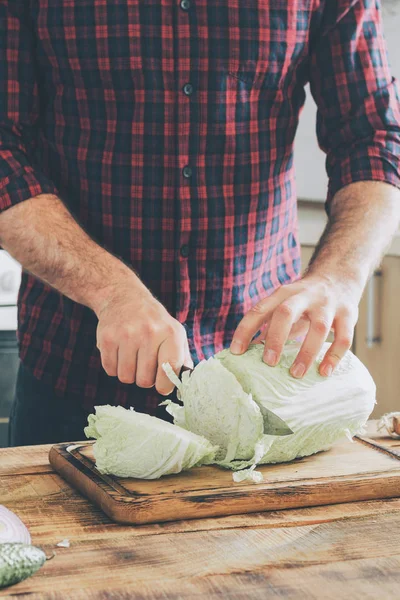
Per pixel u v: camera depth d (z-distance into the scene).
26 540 0.86
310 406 1.06
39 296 1.43
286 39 1.35
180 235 1.35
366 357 2.30
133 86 1.31
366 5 1.43
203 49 1.30
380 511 0.98
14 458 1.15
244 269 1.41
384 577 0.80
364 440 1.18
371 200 1.36
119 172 1.34
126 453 1.00
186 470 1.05
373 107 1.42
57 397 1.42
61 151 1.37
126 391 1.39
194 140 1.33
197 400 1.05
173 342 1.10
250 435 1.03
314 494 1.00
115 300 1.15
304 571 0.81
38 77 1.37
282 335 1.07
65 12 1.29
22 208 1.22
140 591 0.77
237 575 0.80
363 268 1.25
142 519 0.93
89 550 0.86
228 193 1.37
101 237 1.38
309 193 2.34
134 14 1.28
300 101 1.47
